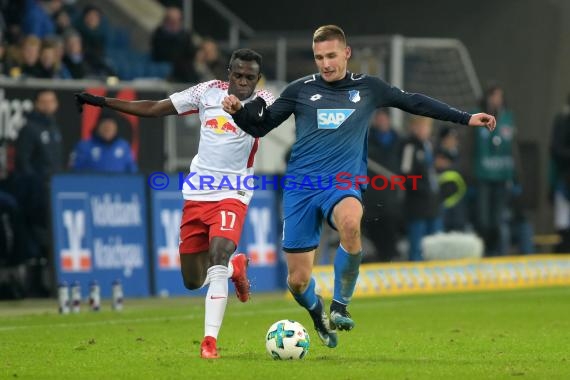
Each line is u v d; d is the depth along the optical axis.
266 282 60.44
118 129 60.31
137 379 26.53
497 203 71.75
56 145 56.72
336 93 30.67
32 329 40.47
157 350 33.19
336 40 30.33
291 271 30.70
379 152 66.00
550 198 76.75
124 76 70.75
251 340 36.44
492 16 85.06
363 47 79.00
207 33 87.62
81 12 73.12
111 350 33.22
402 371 27.81
